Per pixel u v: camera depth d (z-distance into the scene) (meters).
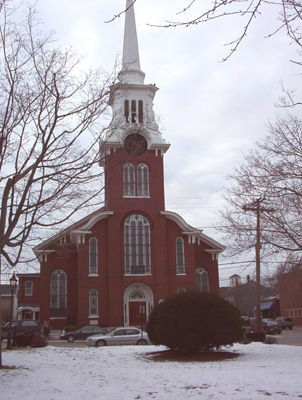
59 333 42.72
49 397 10.29
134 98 46.59
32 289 57.41
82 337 35.59
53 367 16.09
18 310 53.53
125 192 45.94
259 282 29.36
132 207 45.50
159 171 46.88
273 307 76.31
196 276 47.41
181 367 15.29
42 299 43.72
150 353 20.53
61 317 43.81
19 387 11.59
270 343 25.75
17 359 18.56
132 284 43.91
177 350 20.56
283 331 50.50
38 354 20.91
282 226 16.48
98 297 43.25
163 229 45.53
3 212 14.67
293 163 16.20
